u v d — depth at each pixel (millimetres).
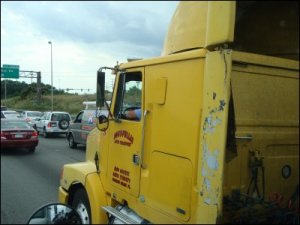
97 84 4902
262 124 3816
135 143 4305
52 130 23016
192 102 3553
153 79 4094
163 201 3787
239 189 3615
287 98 4023
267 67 3865
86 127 17312
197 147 3451
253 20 4336
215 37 3223
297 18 4238
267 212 3617
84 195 5266
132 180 4320
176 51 4203
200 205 3332
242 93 3707
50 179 9719
